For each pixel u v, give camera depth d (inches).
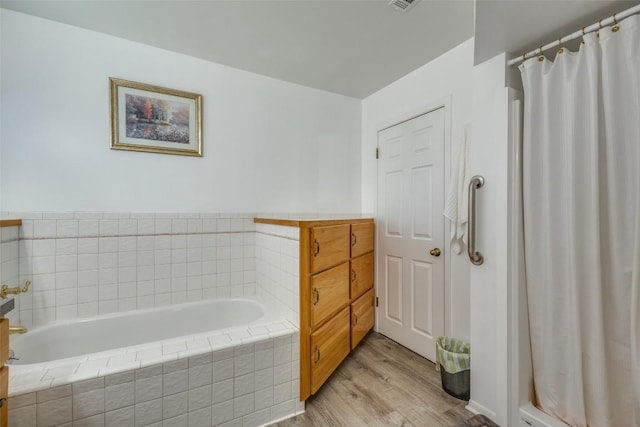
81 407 49.4
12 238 69.1
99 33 79.5
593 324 50.8
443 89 88.7
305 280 69.6
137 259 84.9
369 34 79.0
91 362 53.7
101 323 78.9
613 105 48.0
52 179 75.2
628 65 46.8
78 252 78.2
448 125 86.9
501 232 62.6
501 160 62.8
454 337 84.4
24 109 72.4
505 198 61.8
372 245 112.7
